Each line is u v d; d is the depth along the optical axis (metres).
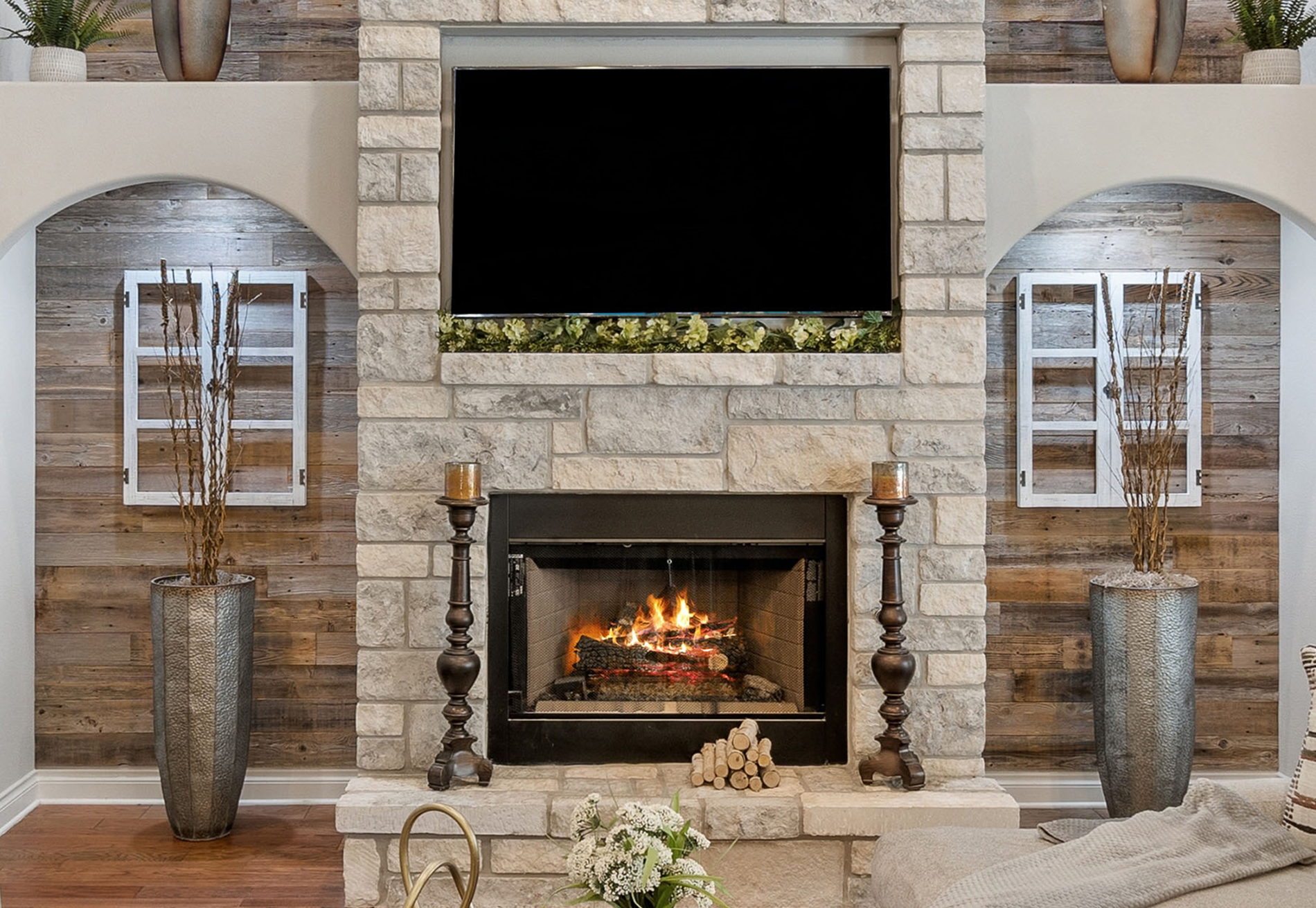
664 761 3.28
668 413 3.18
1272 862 1.95
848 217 3.22
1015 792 3.85
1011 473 3.86
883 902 2.30
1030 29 3.81
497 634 3.26
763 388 3.18
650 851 1.57
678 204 3.23
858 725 3.19
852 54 3.27
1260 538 3.85
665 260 3.23
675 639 3.41
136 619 3.87
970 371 3.17
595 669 3.35
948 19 3.16
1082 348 3.85
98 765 3.85
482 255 3.22
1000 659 3.87
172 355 3.83
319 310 3.85
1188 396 3.82
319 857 3.36
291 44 3.80
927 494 3.18
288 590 3.87
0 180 3.27
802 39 3.27
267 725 3.87
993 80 3.82
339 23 3.80
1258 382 3.85
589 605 3.42
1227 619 3.87
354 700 3.88
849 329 3.20
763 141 3.22
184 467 3.86
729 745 3.14
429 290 3.17
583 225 3.23
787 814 2.94
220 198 3.85
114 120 3.30
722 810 2.94
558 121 3.22
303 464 3.83
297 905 3.02
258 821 3.67
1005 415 3.85
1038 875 1.98
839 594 3.27
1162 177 3.33
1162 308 3.45
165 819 3.68
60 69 3.41
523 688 3.27
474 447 3.17
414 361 3.17
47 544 3.85
